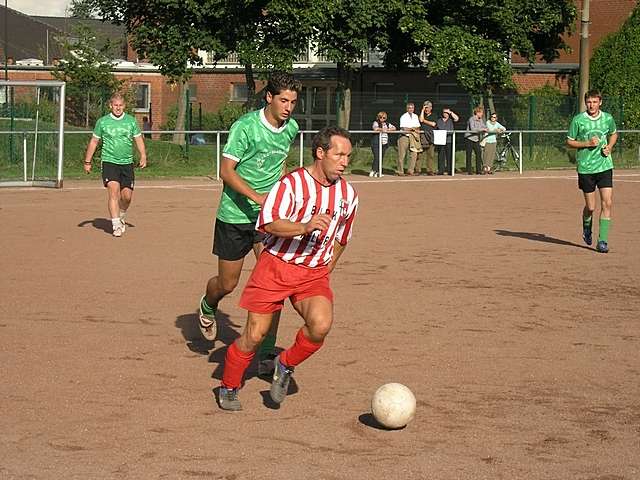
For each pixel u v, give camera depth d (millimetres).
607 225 15289
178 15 38031
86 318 10289
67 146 30781
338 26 38188
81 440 6652
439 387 7992
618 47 44562
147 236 16469
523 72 48375
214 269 13305
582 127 15273
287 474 6062
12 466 6152
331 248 7297
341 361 8742
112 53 60938
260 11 38094
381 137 30234
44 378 8102
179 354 8953
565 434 6898
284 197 7004
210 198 23234
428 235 17000
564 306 11219
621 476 6121
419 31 38031
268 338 8383
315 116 42406
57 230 17078
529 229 17984
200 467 6164
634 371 8562
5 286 11930
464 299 11516
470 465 6273
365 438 6766
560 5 40719
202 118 47156
